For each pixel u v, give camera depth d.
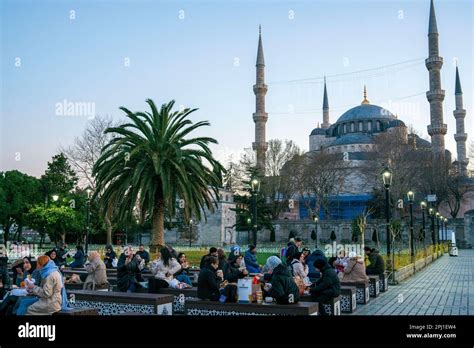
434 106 107.25
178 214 79.50
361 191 95.75
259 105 116.25
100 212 32.78
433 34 108.81
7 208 64.75
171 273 14.67
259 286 11.10
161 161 31.25
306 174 83.25
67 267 22.50
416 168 79.62
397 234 56.56
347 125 128.62
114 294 11.92
